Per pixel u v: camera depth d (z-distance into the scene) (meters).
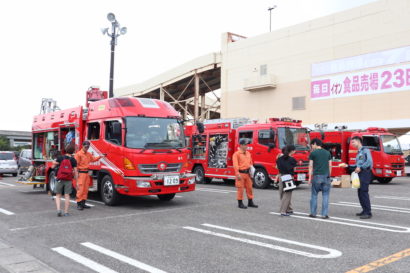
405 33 27.27
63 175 8.90
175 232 7.06
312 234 6.75
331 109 31.61
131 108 10.51
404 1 27.39
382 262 5.04
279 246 5.94
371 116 29.08
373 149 18.78
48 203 11.34
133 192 9.83
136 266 5.06
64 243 6.34
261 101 37.22
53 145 13.93
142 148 10.03
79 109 12.17
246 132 15.94
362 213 8.48
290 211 8.91
